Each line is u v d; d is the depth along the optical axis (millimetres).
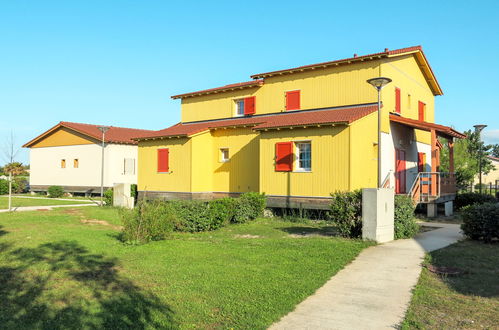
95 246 10078
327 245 10156
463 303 6078
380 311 5750
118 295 6328
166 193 20828
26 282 7012
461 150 30938
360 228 11289
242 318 5414
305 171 16141
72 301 6082
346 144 15141
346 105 18453
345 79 18578
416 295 6395
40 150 34375
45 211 18828
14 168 21422
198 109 23922
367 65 18000
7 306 5895
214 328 5168
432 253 9391
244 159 19422
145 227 10625
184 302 6023
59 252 9383
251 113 21438
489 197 20812
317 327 5191
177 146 20438
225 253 9273
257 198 15992
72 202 25016
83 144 30719
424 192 17922
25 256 8953
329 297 6336
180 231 12922
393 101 18703
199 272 7609
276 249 9719
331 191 15414
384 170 17594
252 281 7008
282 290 6520
